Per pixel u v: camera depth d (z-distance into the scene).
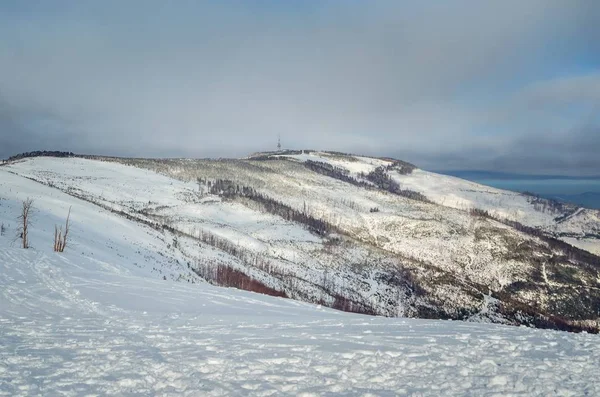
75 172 150.62
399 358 11.37
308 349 12.62
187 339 14.11
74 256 40.03
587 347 12.25
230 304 22.42
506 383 9.27
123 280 28.25
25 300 20.95
